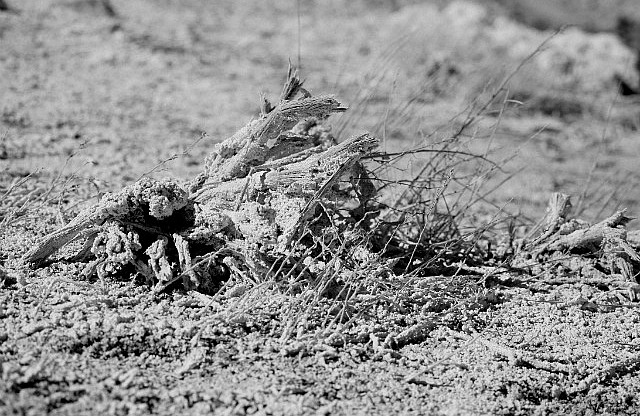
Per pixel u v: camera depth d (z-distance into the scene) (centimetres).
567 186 934
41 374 386
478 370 449
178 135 869
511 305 526
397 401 411
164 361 414
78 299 446
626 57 1566
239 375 410
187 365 409
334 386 413
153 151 794
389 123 714
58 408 370
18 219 536
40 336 412
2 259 493
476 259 576
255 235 479
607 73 1520
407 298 495
